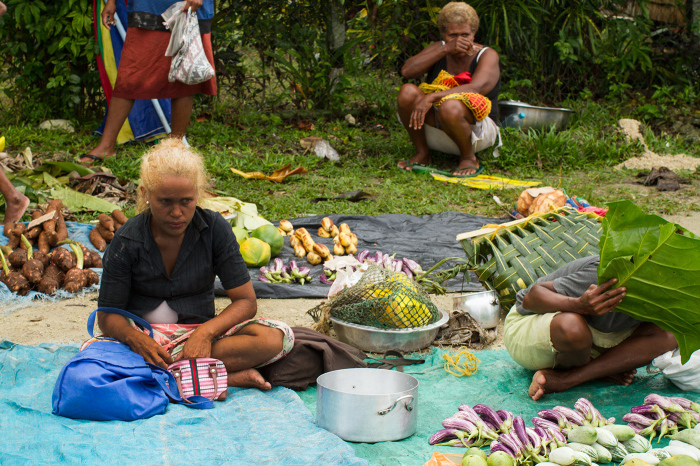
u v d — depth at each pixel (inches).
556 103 471.8
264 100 436.8
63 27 370.6
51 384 117.0
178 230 110.2
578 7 453.4
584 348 117.3
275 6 420.5
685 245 95.9
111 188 256.2
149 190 107.0
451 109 312.8
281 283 183.3
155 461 90.5
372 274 145.0
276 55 417.1
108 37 337.7
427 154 344.2
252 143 367.6
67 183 253.4
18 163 260.8
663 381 129.2
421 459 97.8
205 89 305.7
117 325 114.2
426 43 436.1
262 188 289.6
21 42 368.5
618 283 107.3
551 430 99.9
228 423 104.0
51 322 155.5
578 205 227.9
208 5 299.0
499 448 97.0
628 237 102.5
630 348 121.3
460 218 253.3
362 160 357.4
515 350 128.9
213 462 91.0
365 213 261.1
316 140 362.3
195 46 287.7
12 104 395.5
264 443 97.3
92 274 179.5
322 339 128.2
